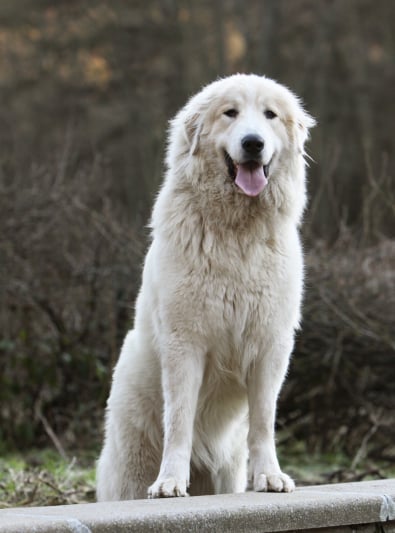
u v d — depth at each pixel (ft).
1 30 114.01
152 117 111.96
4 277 43.50
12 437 43.11
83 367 43.50
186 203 23.89
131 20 115.75
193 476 26.17
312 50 117.08
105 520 17.31
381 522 20.45
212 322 23.36
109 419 26.66
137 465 25.94
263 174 23.62
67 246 44.32
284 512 19.11
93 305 44.14
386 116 116.16
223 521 18.43
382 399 42.37
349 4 116.57
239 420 25.77
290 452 43.32
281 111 24.66
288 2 118.83
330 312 41.91
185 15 116.16
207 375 24.35
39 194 44.39
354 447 42.68
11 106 112.47
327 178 46.73
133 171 106.63
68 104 113.50
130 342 26.27
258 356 23.94
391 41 118.11
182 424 23.15
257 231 23.70
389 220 55.72
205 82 109.70
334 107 115.34
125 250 43.39
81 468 37.63
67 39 114.21
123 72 115.14
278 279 23.70
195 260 23.29
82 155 100.68
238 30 120.16
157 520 17.75
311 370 42.63
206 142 24.20
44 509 18.99
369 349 42.09
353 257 42.63
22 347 44.06
